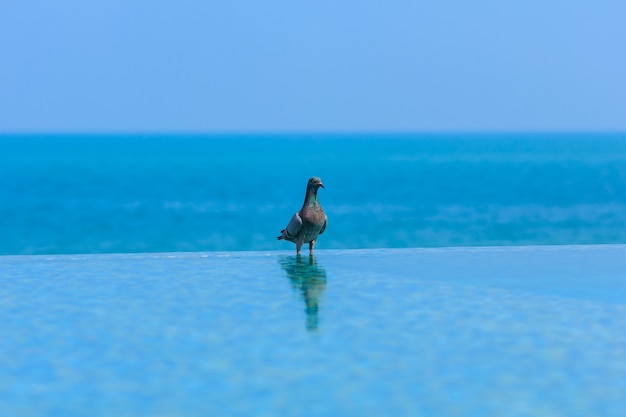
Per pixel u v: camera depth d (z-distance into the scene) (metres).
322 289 13.36
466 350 9.54
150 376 8.56
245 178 84.75
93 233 45.34
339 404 7.68
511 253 17.97
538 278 14.50
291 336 10.18
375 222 49.50
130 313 11.56
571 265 16.09
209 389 8.12
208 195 66.62
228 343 9.85
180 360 9.14
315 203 16.81
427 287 13.58
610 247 19.19
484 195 66.06
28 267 15.98
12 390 8.16
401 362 9.03
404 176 88.62
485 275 14.82
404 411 7.49
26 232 45.88
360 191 70.50
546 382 8.35
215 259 17.00
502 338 10.09
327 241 42.12
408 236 43.78
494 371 8.72
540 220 50.06
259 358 9.19
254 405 7.66
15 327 10.77
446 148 192.12
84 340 10.05
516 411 7.51
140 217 52.44
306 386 8.20
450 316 11.31
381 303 12.19
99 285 13.85
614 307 11.97
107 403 7.75
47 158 130.62
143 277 14.68
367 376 8.52
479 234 44.44
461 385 8.24
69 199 63.34
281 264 16.22
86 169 100.06
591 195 64.94
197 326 10.75
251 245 41.19
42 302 12.41
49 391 8.12
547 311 11.67
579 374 8.62
